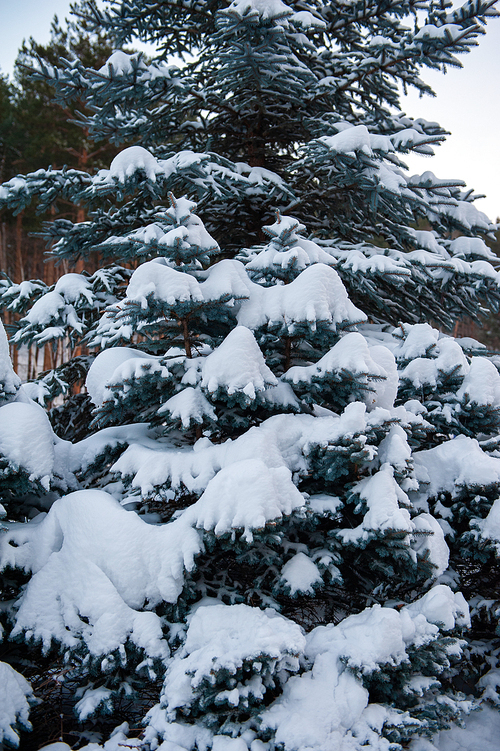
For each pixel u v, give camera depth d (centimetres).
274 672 260
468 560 409
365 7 754
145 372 365
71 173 684
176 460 363
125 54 662
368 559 353
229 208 808
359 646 279
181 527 325
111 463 450
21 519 402
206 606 305
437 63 655
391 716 263
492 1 621
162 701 260
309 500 344
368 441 371
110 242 635
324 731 242
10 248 2952
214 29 820
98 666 291
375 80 757
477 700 353
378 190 585
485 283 650
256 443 346
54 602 311
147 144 846
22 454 333
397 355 524
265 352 460
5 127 1986
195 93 728
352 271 580
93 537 325
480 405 439
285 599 377
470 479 380
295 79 662
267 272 443
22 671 319
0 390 367
